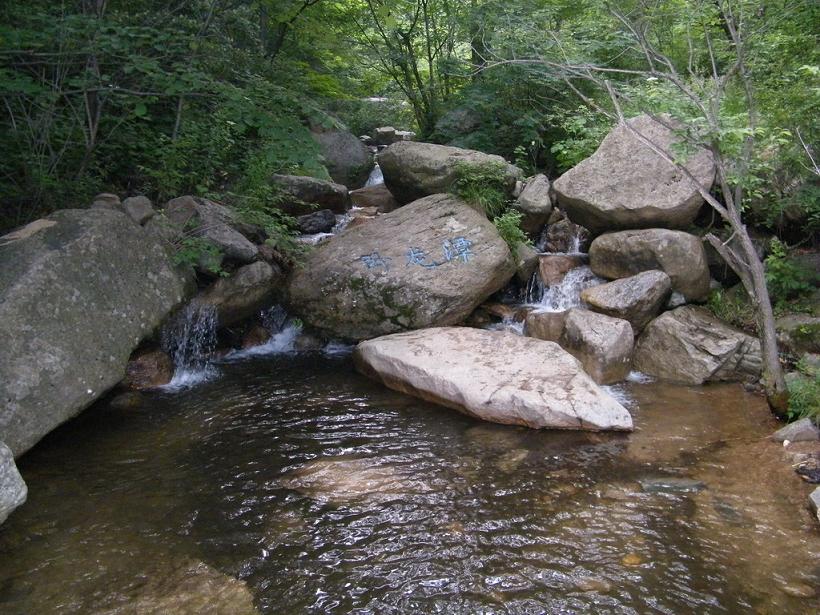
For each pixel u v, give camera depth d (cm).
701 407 651
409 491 504
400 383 716
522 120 1253
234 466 548
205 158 997
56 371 536
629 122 880
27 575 401
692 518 455
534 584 392
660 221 830
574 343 758
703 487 496
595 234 915
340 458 562
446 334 754
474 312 891
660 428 606
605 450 565
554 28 1098
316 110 783
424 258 859
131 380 721
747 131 543
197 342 796
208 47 944
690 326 752
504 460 552
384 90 1828
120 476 530
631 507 472
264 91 787
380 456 564
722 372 717
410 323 836
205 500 493
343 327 862
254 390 727
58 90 776
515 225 956
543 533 443
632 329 758
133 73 838
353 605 378
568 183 879
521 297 943
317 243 945
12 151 796
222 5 1073
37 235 596
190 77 714
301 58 1598
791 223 820
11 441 493
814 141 686
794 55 686
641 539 433
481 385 649
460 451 571
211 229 815
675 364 733
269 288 848
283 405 684
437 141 1445
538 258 940
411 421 639
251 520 466
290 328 904
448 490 505
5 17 768
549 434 602
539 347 702
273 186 1102
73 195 812
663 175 829
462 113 1427
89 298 588
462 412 658
